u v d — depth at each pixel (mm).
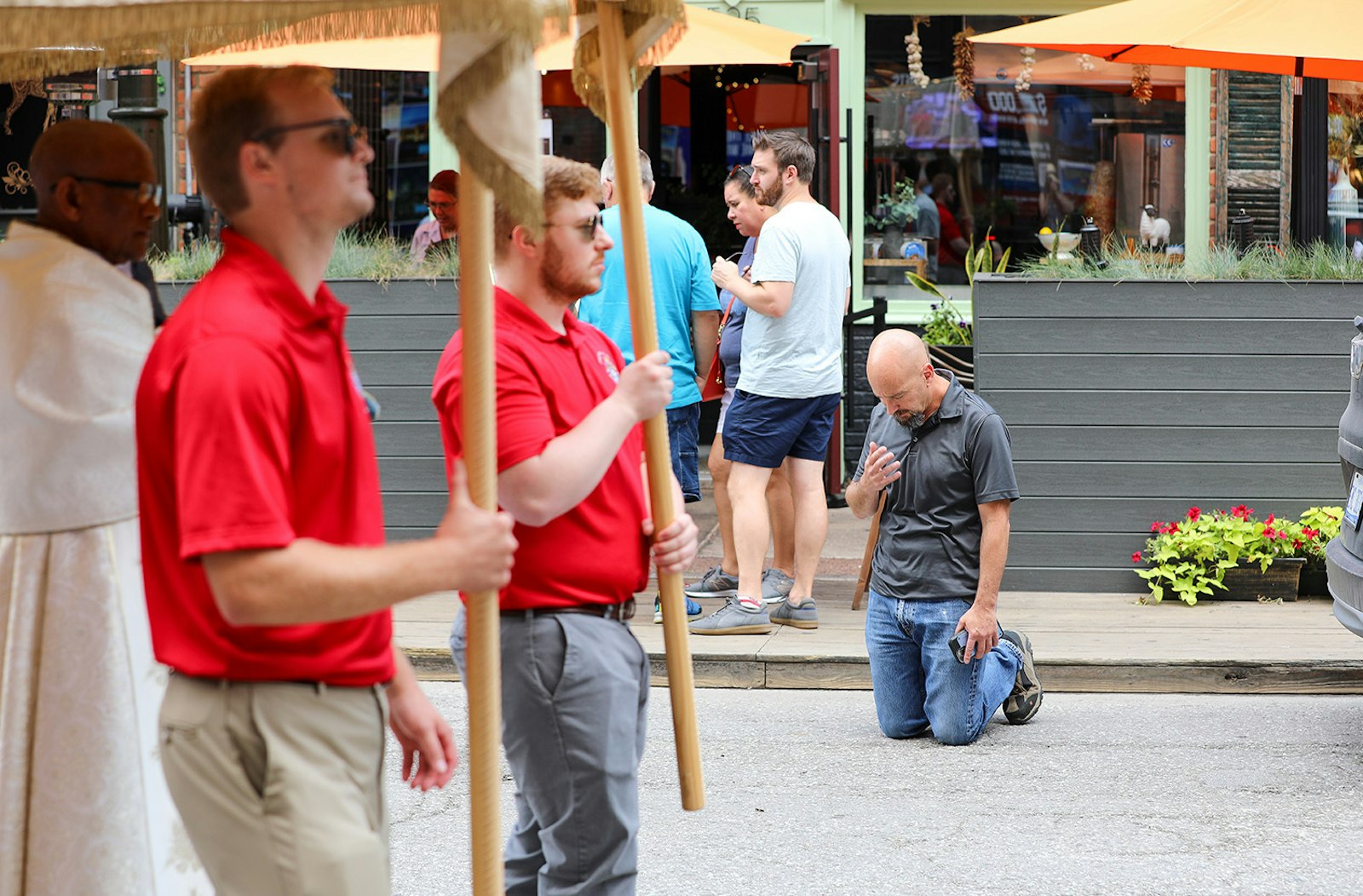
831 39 14016
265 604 2828
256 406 2893
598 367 4379
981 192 14492
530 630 4145
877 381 7328
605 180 9328
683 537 3887
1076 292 10188
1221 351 10148
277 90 3035
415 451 10641
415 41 8828
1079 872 5840
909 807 6613
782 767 7227
